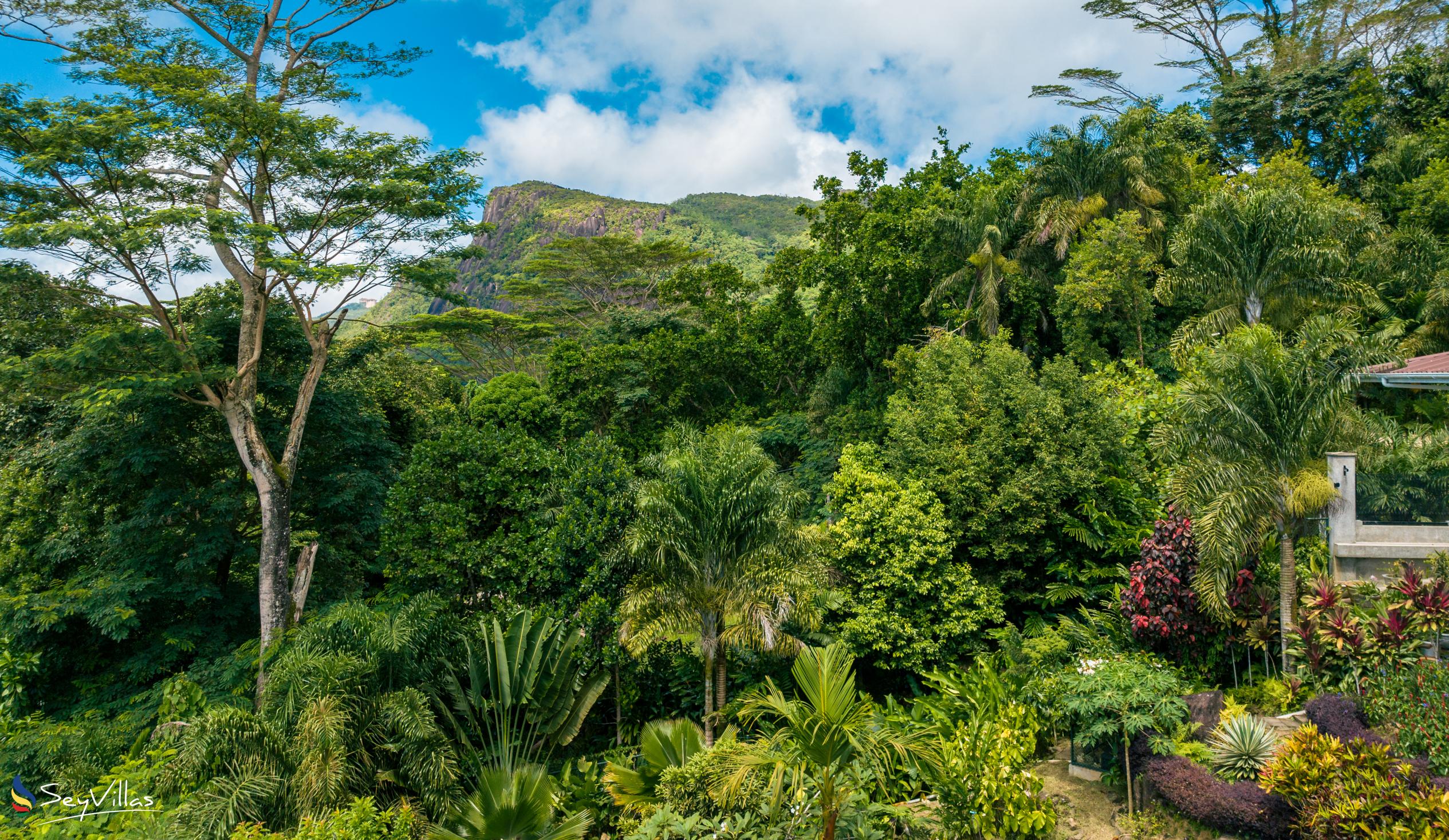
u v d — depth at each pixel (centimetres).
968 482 1620
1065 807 898
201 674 1748
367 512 2275
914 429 1762
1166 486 1591
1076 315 2236
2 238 1563
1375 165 2750
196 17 2078
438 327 2462
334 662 1102
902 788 1032
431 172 2050
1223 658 1125
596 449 1647
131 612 1642
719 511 1301
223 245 1866
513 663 1315
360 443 2303
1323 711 875
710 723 1340
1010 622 1692
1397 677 846
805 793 847
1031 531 1605
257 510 2181
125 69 1728
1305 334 1072
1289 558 1057
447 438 1634
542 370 5366
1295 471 1048
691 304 4238
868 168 2962
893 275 2509
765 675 1529
